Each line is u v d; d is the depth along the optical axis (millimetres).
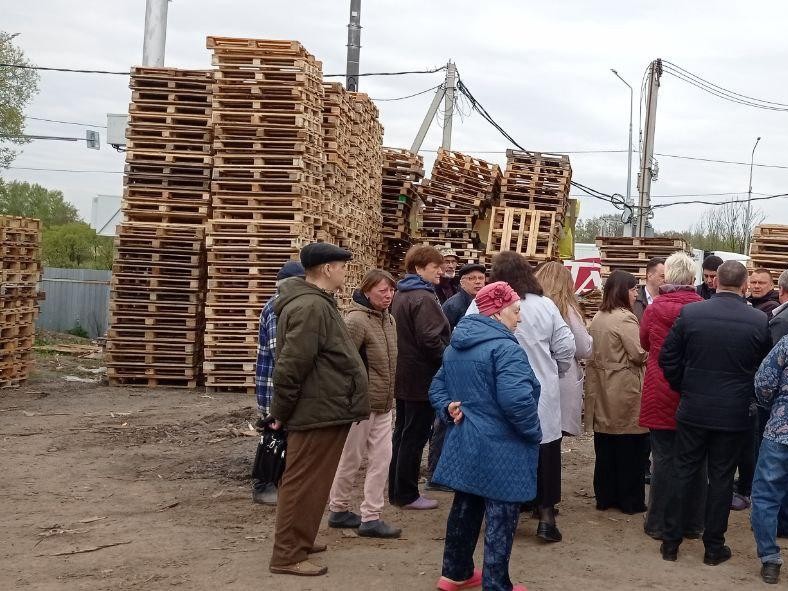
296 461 5469
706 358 5930
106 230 23062
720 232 52000
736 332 5879
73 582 5336
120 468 8469
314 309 5301
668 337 6125
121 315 14094
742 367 5914
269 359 6918
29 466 8453
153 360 14164
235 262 13492
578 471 9016
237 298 13688
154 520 6715
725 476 6035
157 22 18188
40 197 68938
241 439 9961
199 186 13984
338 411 5383
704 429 5945
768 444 5836
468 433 4969
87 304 28250
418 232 17188
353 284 15602
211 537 6293
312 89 13555
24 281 13875
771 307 8188
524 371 4895
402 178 18062
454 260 10281
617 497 7402
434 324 6906
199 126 13984
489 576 5008
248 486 7840
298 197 13312
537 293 6320
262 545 6113
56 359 17922
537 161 16719
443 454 5086
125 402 12617
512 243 16141
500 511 4992
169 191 13953
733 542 6711
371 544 6215
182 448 9445
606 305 7258
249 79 13164
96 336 28125
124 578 5414
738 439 6008
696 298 6602
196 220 14242
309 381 5363
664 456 6598
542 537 6387
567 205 17812
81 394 13242
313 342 5277
